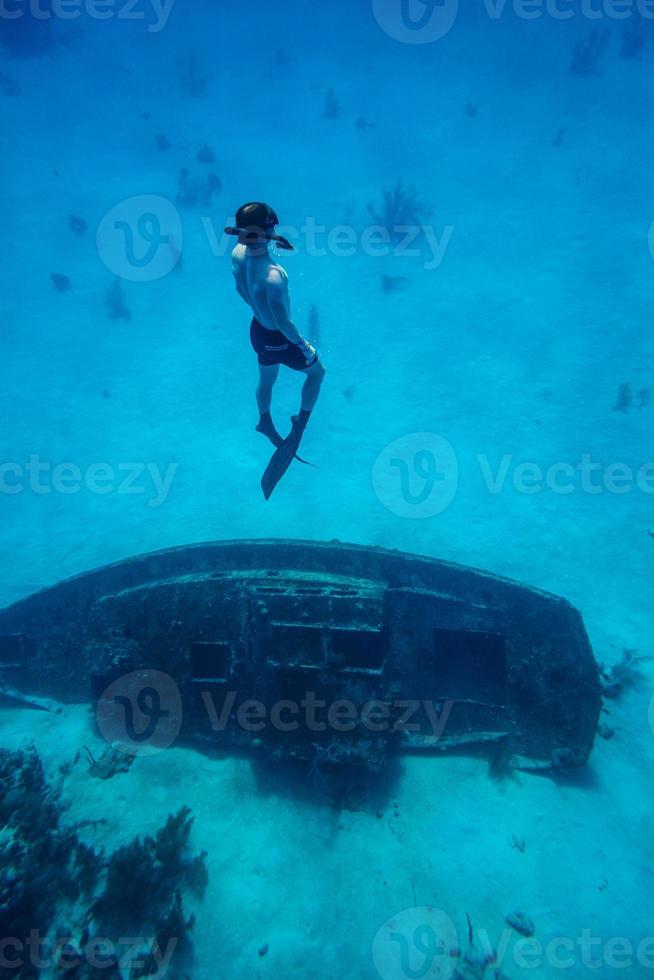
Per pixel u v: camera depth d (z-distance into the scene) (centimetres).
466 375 1789
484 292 2127
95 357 2117
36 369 2069
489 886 583
